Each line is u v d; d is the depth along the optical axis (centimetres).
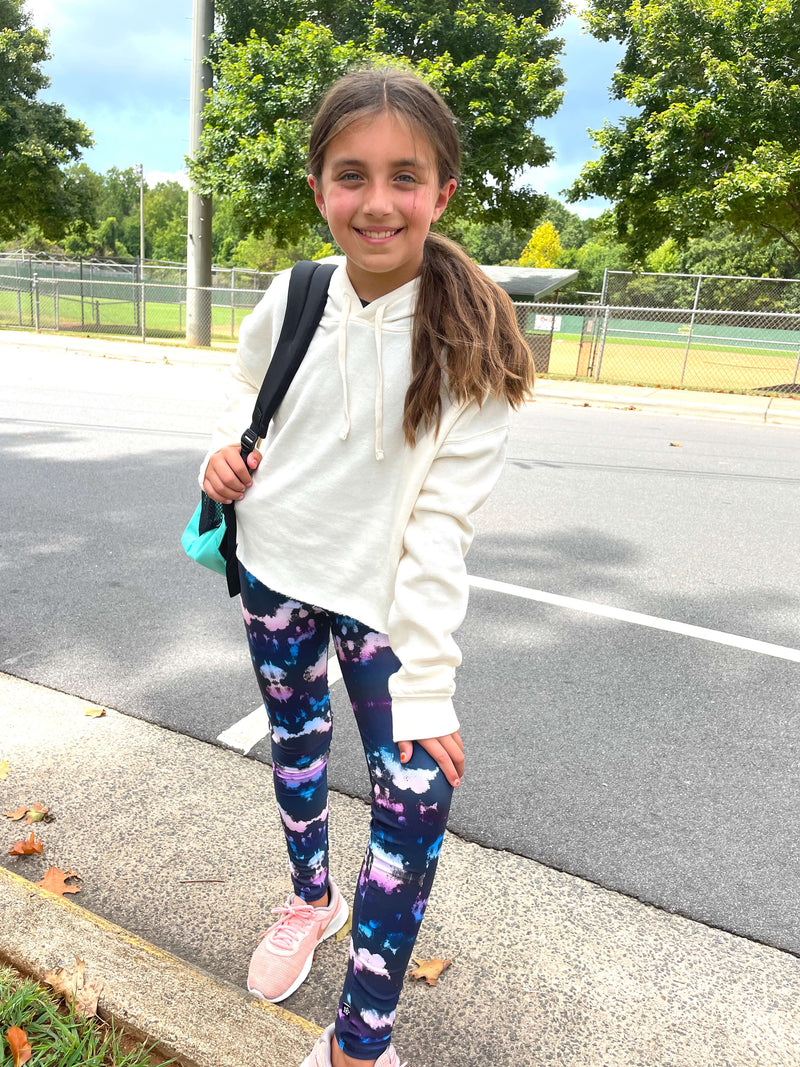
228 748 254
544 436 854
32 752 247
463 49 1638
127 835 213
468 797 237
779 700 300
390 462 123
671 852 217
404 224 112
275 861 206
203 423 811
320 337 125
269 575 135
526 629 354
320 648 146
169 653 316
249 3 1717
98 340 1734
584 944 185
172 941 180
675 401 1152
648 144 1385
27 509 496
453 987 171
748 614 381
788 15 1295
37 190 2262
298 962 166
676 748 266
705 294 2552
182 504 516
